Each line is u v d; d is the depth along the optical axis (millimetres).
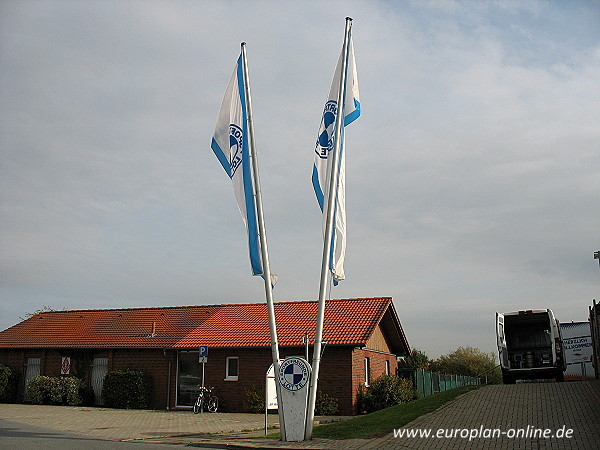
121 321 33562
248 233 15320
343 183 15586
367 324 26828
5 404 30078
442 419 15508
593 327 28250
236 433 17203
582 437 12609
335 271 15109
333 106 15711
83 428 18812
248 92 16000
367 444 13242
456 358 71875
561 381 22812
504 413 15664
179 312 33406
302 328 27656
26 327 35188
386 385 25781
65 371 30391
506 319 23688
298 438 14062
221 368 27375
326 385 25375
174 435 16797
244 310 31844
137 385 28094
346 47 15945
